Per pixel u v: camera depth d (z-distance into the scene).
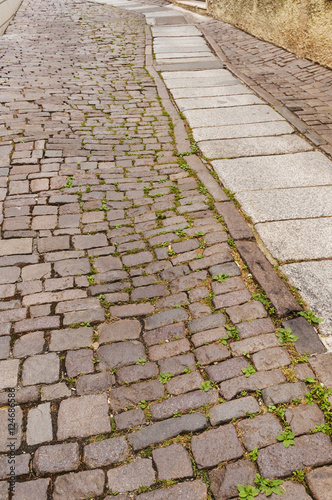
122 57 9.37
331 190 4.36
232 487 2.09
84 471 2.18
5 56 9.20
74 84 7.69
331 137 5.40
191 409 2.43
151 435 2.32
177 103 6.79
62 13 13.71
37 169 4.90
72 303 3.14
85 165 5.02
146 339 2.87
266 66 8.40
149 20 12.88
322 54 7.79
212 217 4.02
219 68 8.52
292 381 2.53
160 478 2.14
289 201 4.19
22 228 3.94
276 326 2.89
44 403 2.48
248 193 4.34
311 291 3.14
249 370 2.59
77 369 2.67
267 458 2.18
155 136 5.77
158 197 4.41
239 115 6.22
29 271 3.44
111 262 3.55
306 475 2.11
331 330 2.83
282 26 8.97
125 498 2.07
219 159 5.04
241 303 3.07
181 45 10.23
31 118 6.19
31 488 2.12
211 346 2.78
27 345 2.82
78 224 4.02
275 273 3.30
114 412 2.44
